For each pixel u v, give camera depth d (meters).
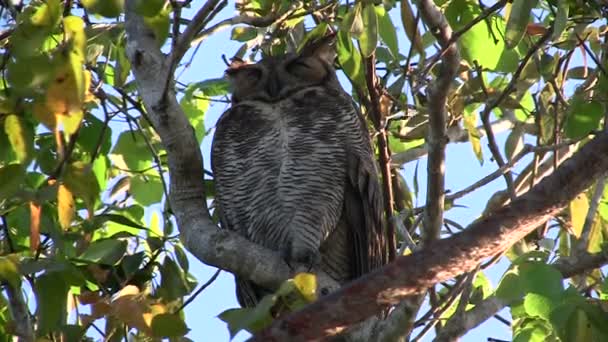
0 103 7.29
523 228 6.54
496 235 6.51
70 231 10.40
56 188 7.55
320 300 6.66
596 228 11.16
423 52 10.59
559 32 9.16
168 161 10.20
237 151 12.35
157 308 8.00
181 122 9.96
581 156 6.41
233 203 12.38
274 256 9.96
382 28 10.42
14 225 10.28
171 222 11.18
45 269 8.28
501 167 9.81
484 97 11.91
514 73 11.45
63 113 6.89
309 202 12.20
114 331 9.23
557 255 11.13
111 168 12.42
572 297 7.70
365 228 12.27
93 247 9.88
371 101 11.45
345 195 12.35
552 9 10.32
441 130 8.69
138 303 7.89
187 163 10.12
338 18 11.53
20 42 6.88
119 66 11.16
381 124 11.49
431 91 8.69
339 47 10.47
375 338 8.92
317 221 12.20
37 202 7.53
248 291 11.42
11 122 7.32
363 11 9.68
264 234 12.37
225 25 11.27
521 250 11.07
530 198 6.48
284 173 12.20
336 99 12.41
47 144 9.62
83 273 9.71
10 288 9.38
